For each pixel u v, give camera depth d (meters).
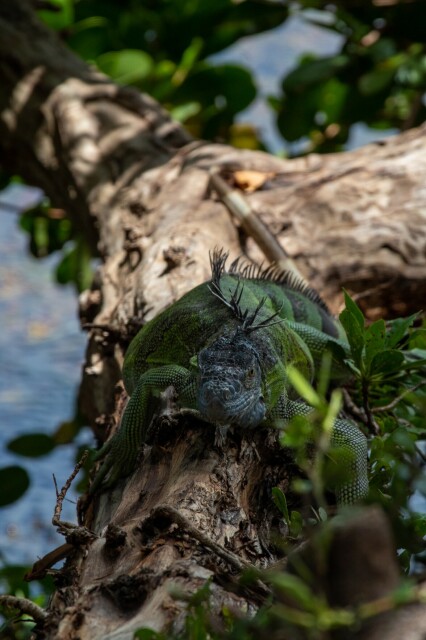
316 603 3.14
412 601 3.27
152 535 5.09
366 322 10.51
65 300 17.75
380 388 7.84
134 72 13.73
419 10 13.26
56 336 16.41
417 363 6.96
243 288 7.18
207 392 5.60
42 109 12.83
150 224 10.52
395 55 13.72
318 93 14.53
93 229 11.85
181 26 13.95
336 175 10.98
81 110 12.52
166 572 4.55
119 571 4.80
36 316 17.06
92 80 13.01
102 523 6.33
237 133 15.58
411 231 10.45
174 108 14.56
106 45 14.49
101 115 12.53
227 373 5.68
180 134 12.44
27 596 7.34
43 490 12.63
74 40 14.33
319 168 11.25
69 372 15.25
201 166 11.30
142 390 6.68
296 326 7.79
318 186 10.86
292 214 10.60
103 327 8.47
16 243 19.70
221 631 4.02
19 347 15.97
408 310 10.57
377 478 6.11
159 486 5.92
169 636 3.98
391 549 3.26
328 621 3.11
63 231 14.80
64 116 12.47
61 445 12.14
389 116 15.80
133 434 6.66
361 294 10.45
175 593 4.12
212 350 5.92
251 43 24.50
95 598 4.49
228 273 7.92
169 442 6.21
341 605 3.23
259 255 10.08
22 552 11.19
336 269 10.34
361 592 3.21
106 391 8.61
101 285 9.97
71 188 12.32
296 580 3.37
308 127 14.99
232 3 13.78
